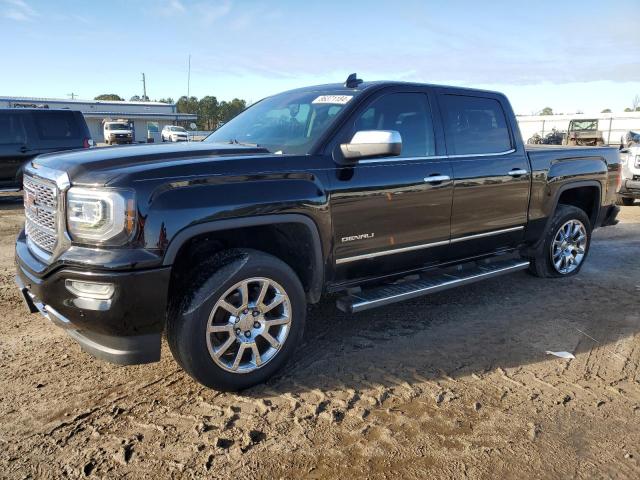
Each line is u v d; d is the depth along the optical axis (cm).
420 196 405
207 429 291
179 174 297
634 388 347
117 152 332
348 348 399
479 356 390
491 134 479
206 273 310
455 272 464
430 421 303
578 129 2727
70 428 290
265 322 331
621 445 285
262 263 322
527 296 530
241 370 325
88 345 304
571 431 297
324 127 375
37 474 253
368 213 376
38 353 381
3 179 1130
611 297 531
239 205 311
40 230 324
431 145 427
